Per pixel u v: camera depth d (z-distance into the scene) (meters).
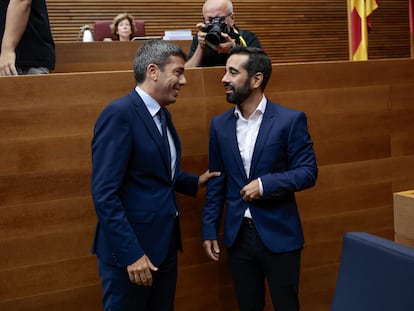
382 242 1.37
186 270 2.60
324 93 2.79
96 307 2.43
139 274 1.88
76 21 6.49
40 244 2.33
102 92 2.38
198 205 2.61
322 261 2.83
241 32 2.95
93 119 2.37
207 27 2.71
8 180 2.27
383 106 2.91
